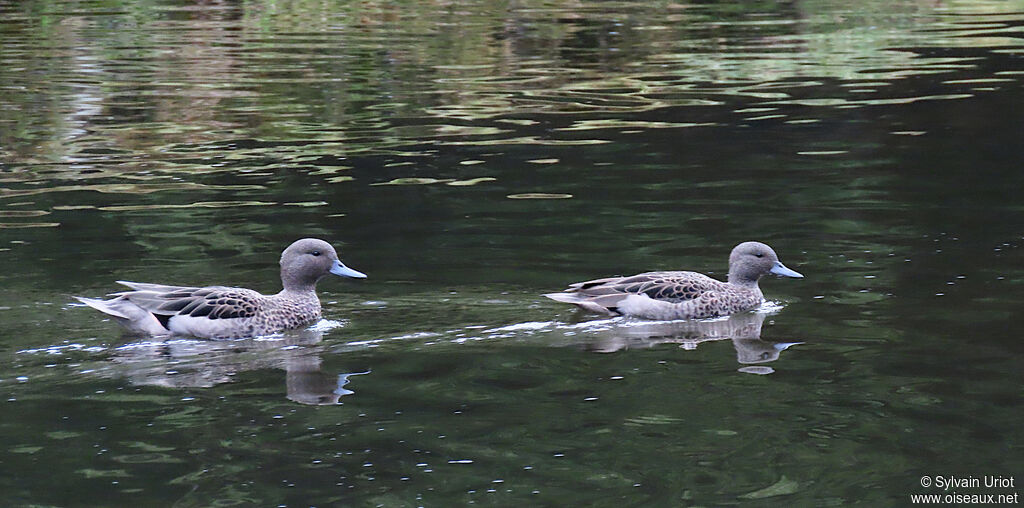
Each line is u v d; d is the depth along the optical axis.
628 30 36.56
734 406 10.38
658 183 18.91
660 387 10.87
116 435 9.80
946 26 36.69
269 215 17.14
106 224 16.58
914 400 10.42
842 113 24.50
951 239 15.54
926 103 25.33
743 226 16.34
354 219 16.92
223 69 29.97
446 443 9.62
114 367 11.42
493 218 16.89
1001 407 10.22
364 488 8.84
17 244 15.50
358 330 12.60
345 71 29.73
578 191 18.39
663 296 13.18
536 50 33.16
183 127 23.59
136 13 39.84
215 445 9.60
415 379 11.12
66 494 8.73
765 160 20.45
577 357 11.77
